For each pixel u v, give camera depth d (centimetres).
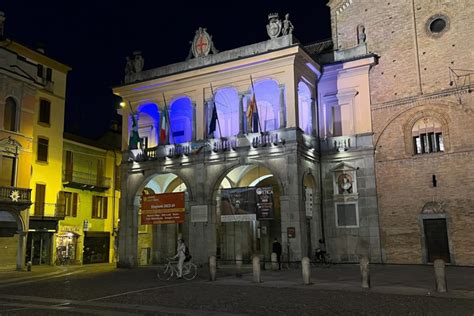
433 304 1242
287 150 2700
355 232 2875
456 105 2700
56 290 1764
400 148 2836
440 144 2742
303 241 2614
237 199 2825
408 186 2780
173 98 3203
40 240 3541
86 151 4062
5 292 1739
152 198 3097
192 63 3178
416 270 2308
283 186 2684
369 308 1201
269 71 2850
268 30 2936
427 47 2848
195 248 2889
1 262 3195
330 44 3466
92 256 3975
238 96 2958
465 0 2767
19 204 3058
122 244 3183
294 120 2720
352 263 2839
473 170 2600
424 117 2794
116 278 2234
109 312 1245
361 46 3052
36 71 3438
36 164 3550
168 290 1683
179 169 3061
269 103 3102
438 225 2689
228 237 3222
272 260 2478
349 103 3038
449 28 2795
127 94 3378
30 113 3328
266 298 1423
